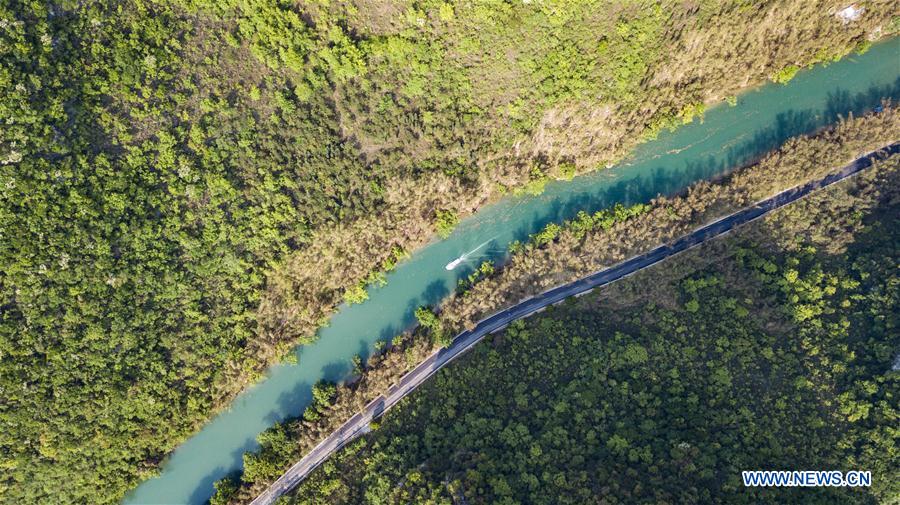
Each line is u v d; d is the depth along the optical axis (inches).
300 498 3567.9
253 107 3567.9
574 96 3580.2
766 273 3511.3
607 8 3447.3
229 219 3590.1
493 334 3693.4
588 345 3511.3
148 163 3459.6
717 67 3646.7
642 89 3602.4
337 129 3639.3
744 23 3523.6
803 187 3659.0
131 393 3486.7
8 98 3164.4
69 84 3297.2
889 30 3661.4
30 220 3223.4
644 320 3535.9
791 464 3006.9
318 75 3560.5
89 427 3435.0
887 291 3284.9
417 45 3508.9
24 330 3267.7
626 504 2970.0
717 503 2930.6
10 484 3344.0
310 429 3644.2
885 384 3065.9
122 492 3560.5
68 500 3462.1
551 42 3494.1
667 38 3503.9
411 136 3646.7
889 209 3545.8
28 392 3294.8
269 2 3425.2
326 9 3472.0
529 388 3503.9
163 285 3518.7
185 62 3474.4
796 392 3184.1
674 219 3634.4
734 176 3659.0
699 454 3075.8
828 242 3513.8
